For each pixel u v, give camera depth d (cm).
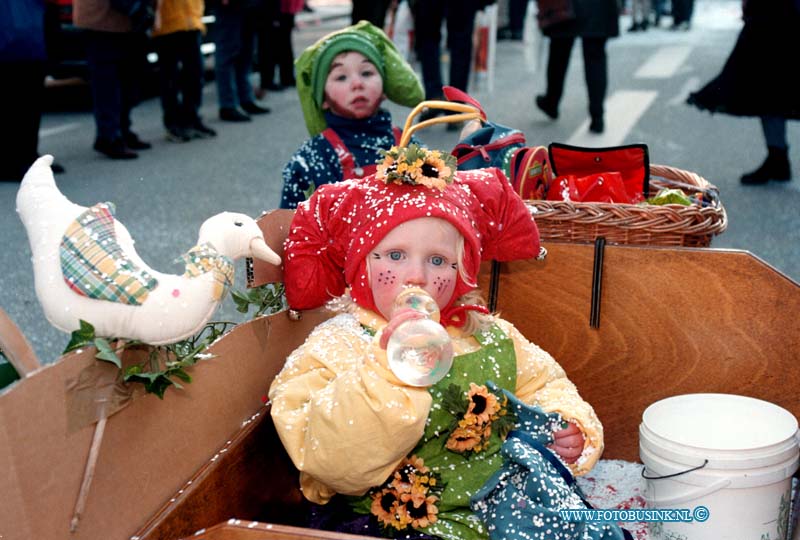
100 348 140
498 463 188
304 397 179
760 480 191
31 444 130
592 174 258
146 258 432
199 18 692
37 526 131
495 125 264
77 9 600
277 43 941
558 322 233
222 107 793
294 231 197
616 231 227
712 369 225
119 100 640
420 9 689
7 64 547
